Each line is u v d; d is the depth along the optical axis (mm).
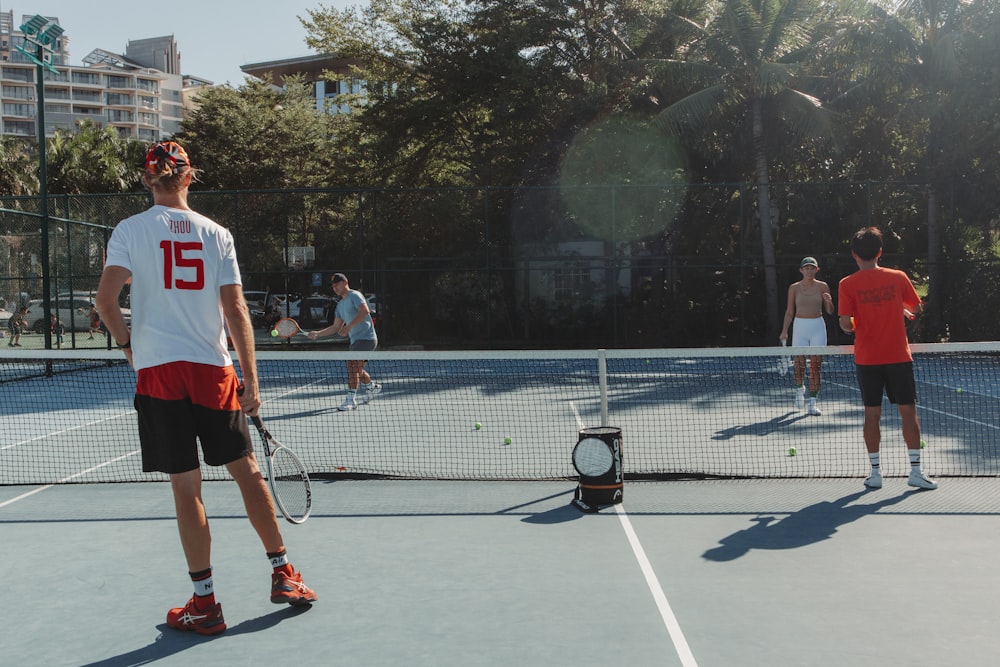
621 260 22844
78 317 20922
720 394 12695
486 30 27016
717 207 24062
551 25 25750
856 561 4473
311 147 39688
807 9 22578
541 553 4699
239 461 3771
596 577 4277
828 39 24141
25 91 135500
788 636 3492
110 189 38156
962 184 21922
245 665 3301
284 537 5102
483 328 23125
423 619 3750
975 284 21078
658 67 23484
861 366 6199
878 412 6176
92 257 20828
